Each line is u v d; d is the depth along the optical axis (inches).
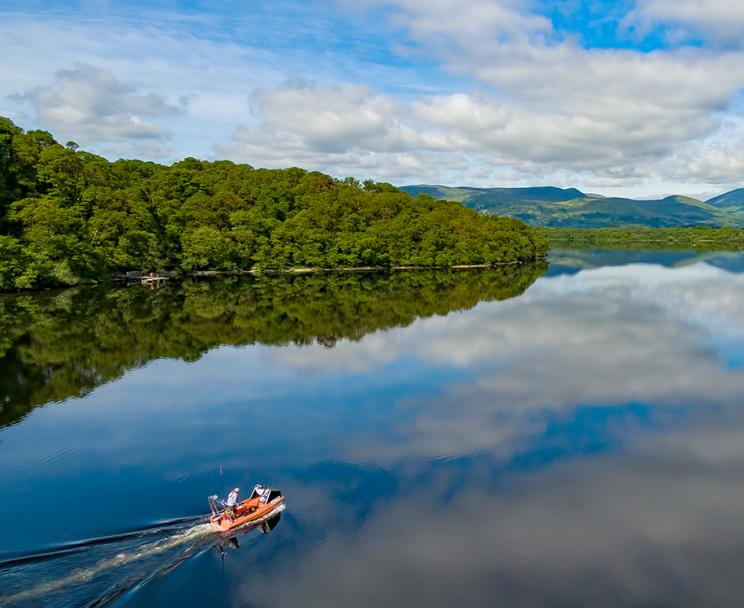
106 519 1280.8
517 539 1231.5
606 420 1897.1
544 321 3617.1
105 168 7603.4
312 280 6368.1
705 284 5634.8
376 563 1141.7
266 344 2999.5
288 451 1667.1
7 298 4608.8
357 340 3083.2
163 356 2753.4
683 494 1423.5
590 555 1177.4
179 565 1125.1
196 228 7012.8
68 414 1977.1
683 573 1125.1
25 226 5315.0
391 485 1462.8
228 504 1268.5
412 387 2258.9
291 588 1060.5
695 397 2117.4
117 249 5807.1
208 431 1822.1
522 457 1627.7
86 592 1029.2
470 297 4830.2
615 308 4131.4
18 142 6382.9
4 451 1674.5
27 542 1181.1
